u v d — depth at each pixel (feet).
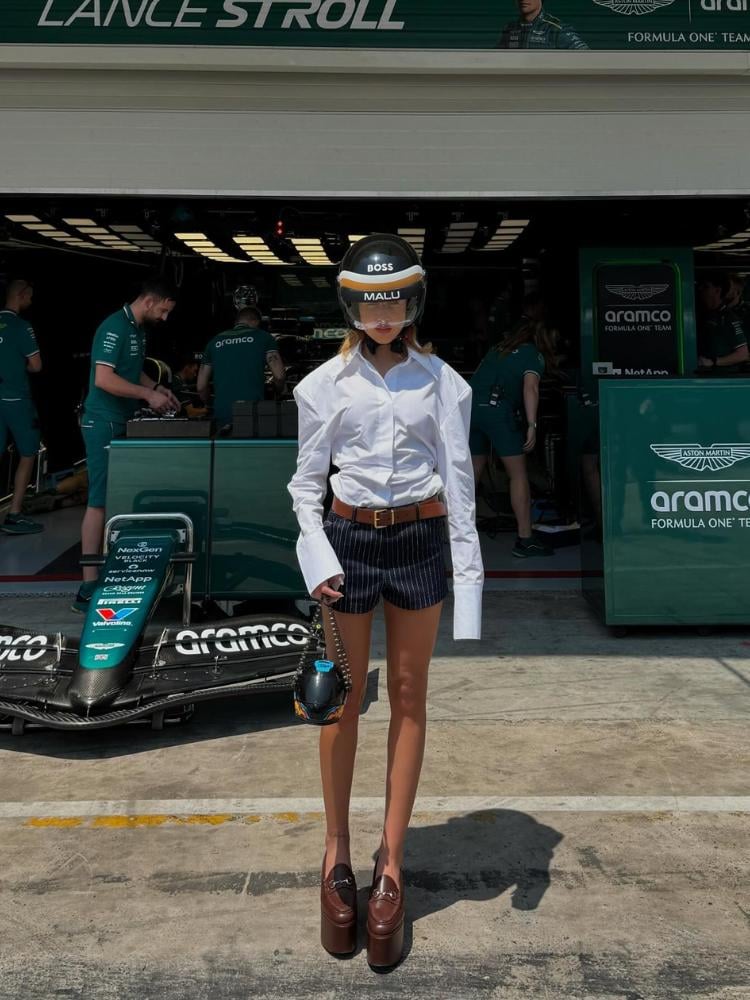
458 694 13.58
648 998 7.20
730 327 27.48
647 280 25.27
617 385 15.94
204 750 11.87
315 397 7.97
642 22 18.81
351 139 19.52
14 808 10.33
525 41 18.80
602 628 16.88
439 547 8.10
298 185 19.62
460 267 39.11
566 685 13.94
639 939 7.93
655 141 19.66
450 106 19.45
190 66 18.75
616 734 12.11
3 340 25.35
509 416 22.13
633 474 15.94
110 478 16.16
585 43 18.85
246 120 19.39
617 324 25.36
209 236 31.37
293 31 18.66
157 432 16.35
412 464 7.97
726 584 16.01
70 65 18.69
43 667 12.32
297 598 16.34
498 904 8.45
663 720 12.56
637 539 15.98
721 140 19.67
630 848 9.35
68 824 9.95
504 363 21.99
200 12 18.52
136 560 13.89
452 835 9.62
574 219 28.66
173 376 32.91
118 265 38.19
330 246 33.37
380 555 7.91
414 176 19.65
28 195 19.72
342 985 7.39
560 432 27.53
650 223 28.25
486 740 11.94
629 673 14.44
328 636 8.21
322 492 8.16
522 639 16.26
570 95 19.47
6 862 9.20
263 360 21.30
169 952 7.81
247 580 16.25
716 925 8.11
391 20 18.70
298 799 10.48
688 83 19.44
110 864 9.16
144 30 18.56
